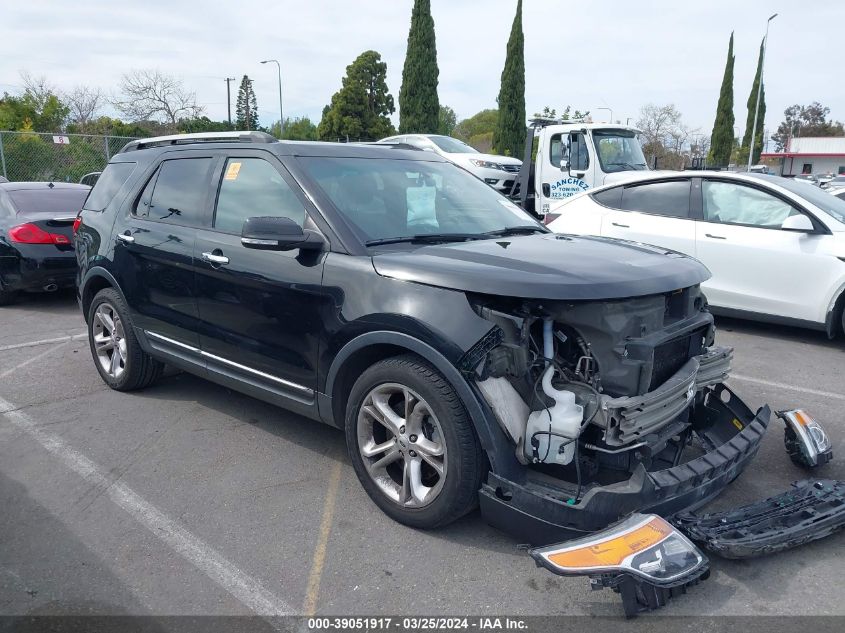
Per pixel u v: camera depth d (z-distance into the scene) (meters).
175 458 4.12
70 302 8.92
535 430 2.92
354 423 3.41
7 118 32.78
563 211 8.15
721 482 3.17
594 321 2.91
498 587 2.87
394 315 3.12
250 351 3.92
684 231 7.10
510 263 3.10
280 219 3.39
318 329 3.48
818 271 6.34
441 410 3.00
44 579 2.95
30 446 4.30
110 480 3.85
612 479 3.10
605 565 2.53
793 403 5.00
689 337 3.38
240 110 61.16
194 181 4.43
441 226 3.87
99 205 5.25
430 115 30.42
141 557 3.11
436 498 3.11
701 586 2.85
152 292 4.59
